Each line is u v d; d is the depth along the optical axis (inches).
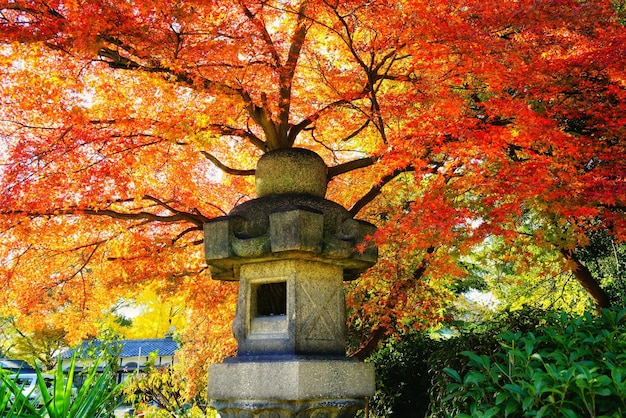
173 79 247.1
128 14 219.3
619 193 193.8
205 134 257.6
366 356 372.5
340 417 195.3
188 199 352.5
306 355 193.5
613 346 168.2
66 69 241.6
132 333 942.4
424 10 224.2
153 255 341.1
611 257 455.5
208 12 235.0
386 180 296.5
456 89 285.7
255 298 211.0
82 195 285.0
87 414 186.7
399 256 362.3
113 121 273.3
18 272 330.6
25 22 216.4
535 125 207.5
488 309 577.0
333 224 211.6
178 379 454.3
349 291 399.2
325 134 348.8
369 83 270.1
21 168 264.8
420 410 337.7
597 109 239.9
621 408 146.2
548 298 494.9
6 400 174.2
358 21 260.5
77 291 358.0
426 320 385.7
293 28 283.1
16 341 952.3
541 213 236.5
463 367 235.1
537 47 247.4
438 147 216.4
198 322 448.1
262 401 186.4
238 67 261.6
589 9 222.1
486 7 225.1
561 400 147.0
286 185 217.3
